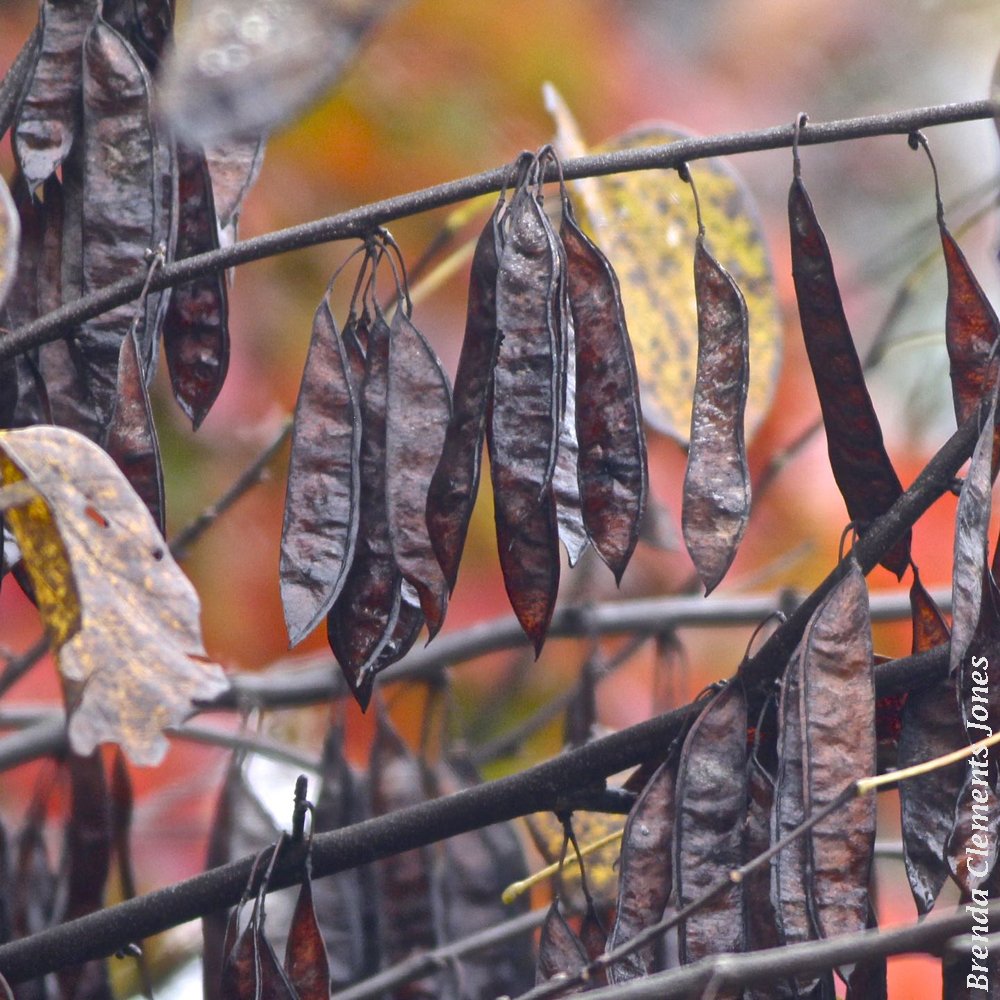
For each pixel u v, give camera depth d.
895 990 1.68
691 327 1.48
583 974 1.32
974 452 1.33
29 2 1.86
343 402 1.34
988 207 1.56
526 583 1.34
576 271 1.34
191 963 1.72
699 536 1.33
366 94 1.84
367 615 1.35
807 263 1.34
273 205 1.87
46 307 1.36
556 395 1.33
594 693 1.52
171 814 1.82
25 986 1.42
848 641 1.34
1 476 1.32
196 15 1.29
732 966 1.31
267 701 1.54
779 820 1.33
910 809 1.34
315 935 1.35
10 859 1.45
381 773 1.48
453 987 1.47
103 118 1.36
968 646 1.33
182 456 1.87
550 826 1.48
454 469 1.33
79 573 1.31
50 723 1.53
